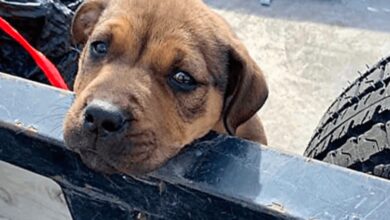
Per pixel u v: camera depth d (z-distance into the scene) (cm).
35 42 75
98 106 48
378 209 38
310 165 41
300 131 112
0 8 72
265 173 41
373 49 132
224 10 142
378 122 61
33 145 46
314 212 39
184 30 57
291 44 133
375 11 143
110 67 55
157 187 44
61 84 63
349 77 125
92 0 63
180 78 56
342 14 142
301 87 122
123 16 57
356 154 61
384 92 64
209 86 59
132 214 47
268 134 112
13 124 45
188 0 60
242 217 41
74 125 47
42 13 73
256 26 138
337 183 40
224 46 60
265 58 130
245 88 61
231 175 41
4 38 72
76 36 66
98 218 49
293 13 141
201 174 42
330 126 69
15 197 56
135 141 50
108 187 47
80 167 47
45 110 46
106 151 47
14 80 48
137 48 55
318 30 137
